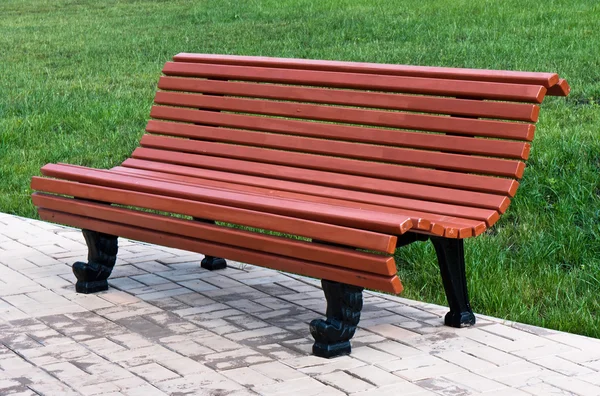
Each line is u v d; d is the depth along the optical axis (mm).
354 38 14219
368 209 4363
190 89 5609
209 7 19984
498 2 16156
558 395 3688
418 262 5676
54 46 16312
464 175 4348
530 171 6875
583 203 6273
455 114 4457
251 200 4242
